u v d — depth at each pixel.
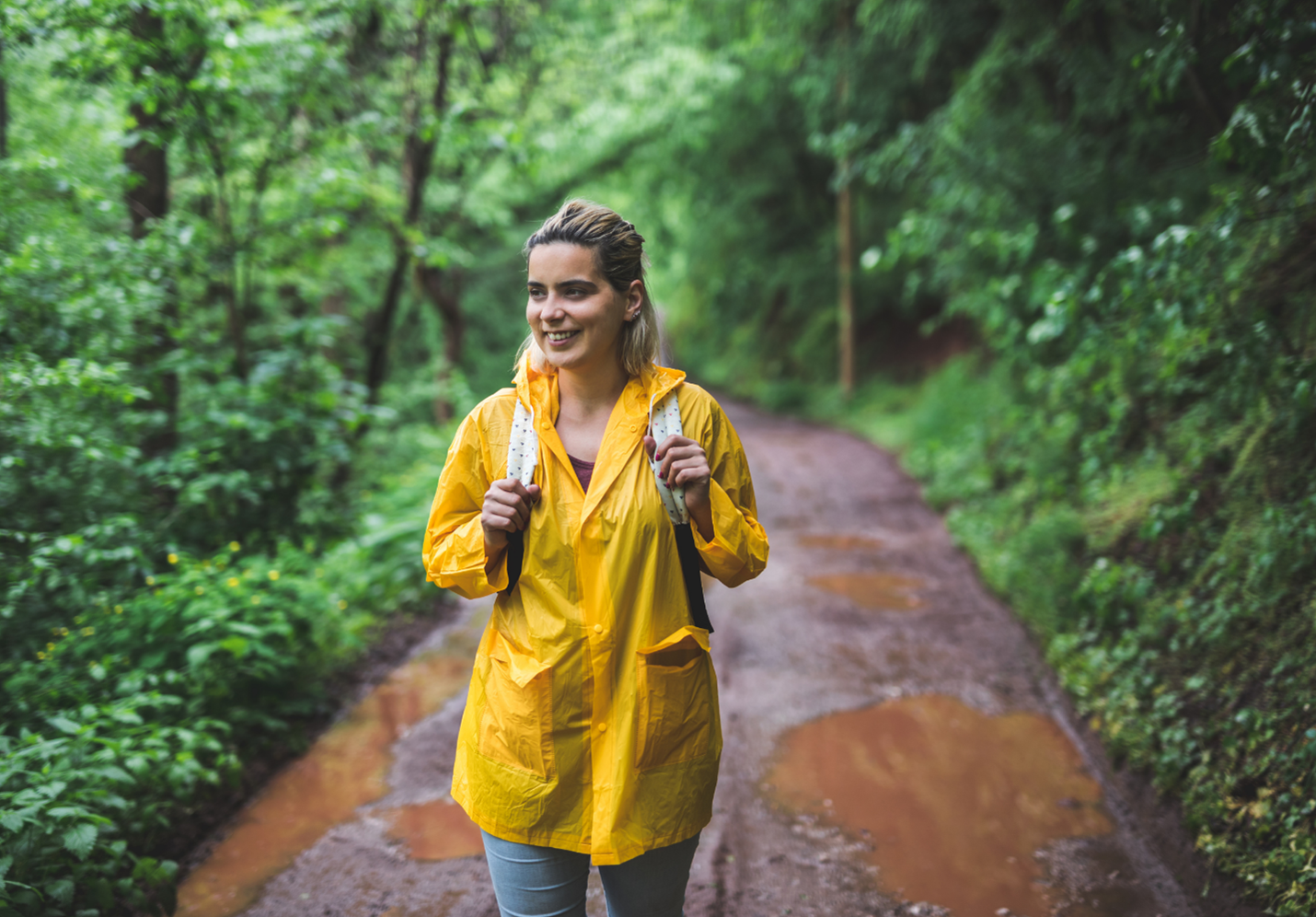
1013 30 7.39
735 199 18.39
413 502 7.01
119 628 3.68
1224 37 4.04
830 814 3.25
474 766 1.71
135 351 4.73
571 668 1.62
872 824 3.18
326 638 4.61
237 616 3.87
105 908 2.48
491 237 13.17
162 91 4.68
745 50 12.07
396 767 3.62
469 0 6.32
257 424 4.82
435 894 2.77
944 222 7.74
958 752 3.72
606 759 1.63
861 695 4.32
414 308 11.77
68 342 4.07
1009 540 6.33
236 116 5.05
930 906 2.69
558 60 9.12
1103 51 6.52
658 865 1.70
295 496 5.08
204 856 2.99
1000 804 3.30
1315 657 2.94
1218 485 4.33
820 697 4.31
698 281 24.27
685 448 1.62
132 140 4.68
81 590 3.73
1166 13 4.12
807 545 7.29
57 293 4.10
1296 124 3.19
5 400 3.61
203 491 4.64
